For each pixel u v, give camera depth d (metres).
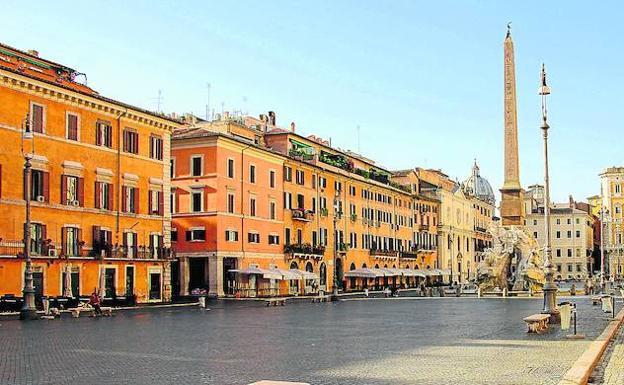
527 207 184.75
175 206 69.31
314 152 90.12
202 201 68.38
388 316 41.06
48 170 49.97
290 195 81.38
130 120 57.81
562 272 178.88
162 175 61.44
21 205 47.62
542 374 16.17
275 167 78.19
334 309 50.91
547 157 32.91
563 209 181.00
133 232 57.72
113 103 55.34
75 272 51.44
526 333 27.47
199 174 68.75
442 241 130.12
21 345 23.91
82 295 51.88
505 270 75.12
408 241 116.50
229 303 60.28
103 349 22.44
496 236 75.06
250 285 72.00
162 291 60.38
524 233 73.62
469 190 161.38
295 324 34.59
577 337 24.86
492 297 69.62
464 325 32.59
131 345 23.78
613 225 166.88
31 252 47.94
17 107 47.78
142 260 57.88
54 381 15.59
